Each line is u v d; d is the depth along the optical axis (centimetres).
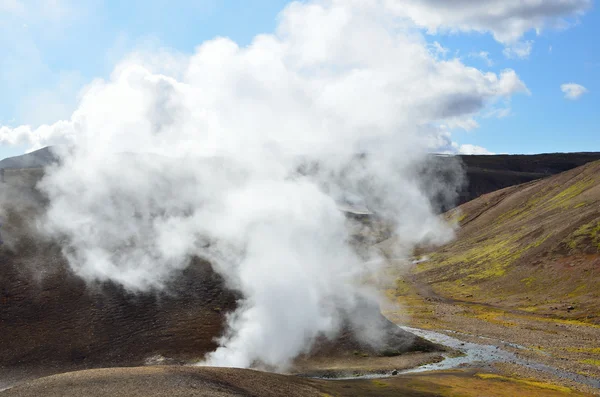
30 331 8444
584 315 13088
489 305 16062
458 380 8162
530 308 14775
